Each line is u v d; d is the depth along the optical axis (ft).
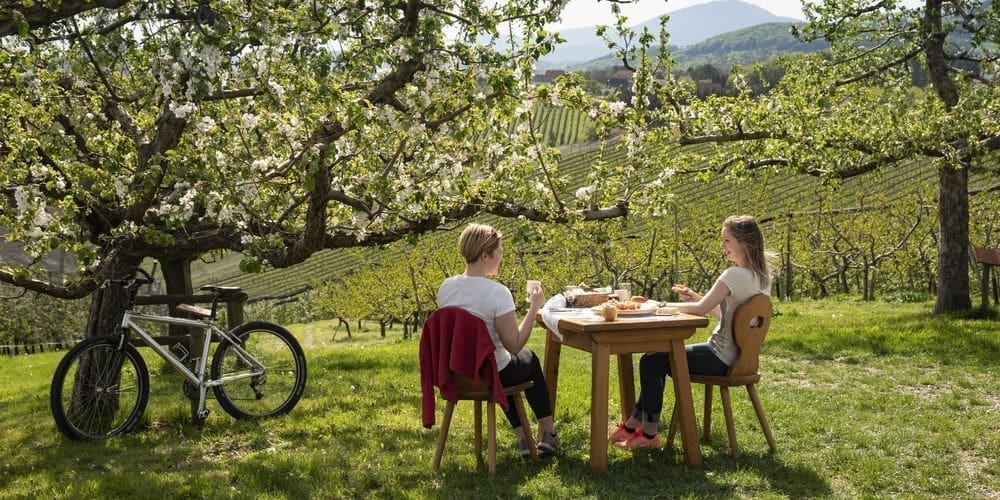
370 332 112.98
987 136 40.60
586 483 14.88
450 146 24.47
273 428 20.40
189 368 21.12
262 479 15.60
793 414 20.25
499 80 18.80
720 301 16.21
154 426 20.62
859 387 24.34
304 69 18.62
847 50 48.37
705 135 38.32
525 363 16.30
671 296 97.96
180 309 24.76
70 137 19.36
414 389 26.94
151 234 18.66
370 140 20.99
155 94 26.27
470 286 15.66
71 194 18.88
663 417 20.18
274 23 18.85
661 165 26.53
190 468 16.92
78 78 23.68
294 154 19.61
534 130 23.84
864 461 16.10
